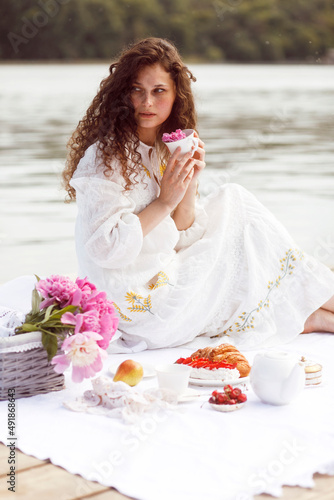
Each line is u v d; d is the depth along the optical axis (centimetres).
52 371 199
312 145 952
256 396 195
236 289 248
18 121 1151
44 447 164
